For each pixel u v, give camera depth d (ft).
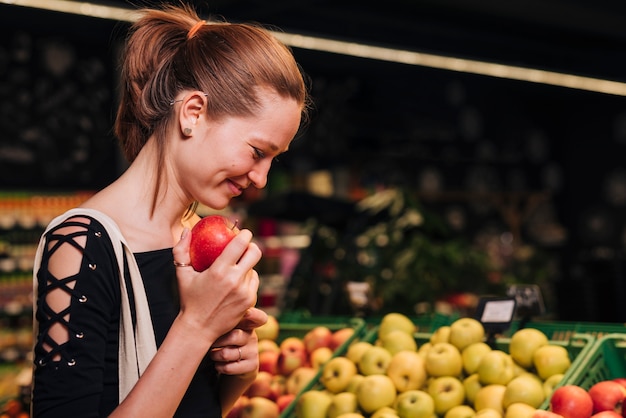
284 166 25.98
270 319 9.29
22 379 9.29
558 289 17.48
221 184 4.04
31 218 20.53
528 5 16.49
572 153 33.47
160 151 4.10
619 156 31.94
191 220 4.86
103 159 22.67
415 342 8.30
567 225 33.47
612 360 6.81
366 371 7.65
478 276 15.75
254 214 17.08
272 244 23.07
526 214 31.45
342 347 8.38
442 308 14.55
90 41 22.54
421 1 16.35
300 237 23.81
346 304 13.78
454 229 30.76
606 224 32.22
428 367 7.31
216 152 3.94
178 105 4.04
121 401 3.85
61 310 3.61
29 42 21.50
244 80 3.92
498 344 7.61
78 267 3.68
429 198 29.99
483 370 7.01
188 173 4.04
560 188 33.58
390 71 28.78
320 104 26.86
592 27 18.37
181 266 3.87
